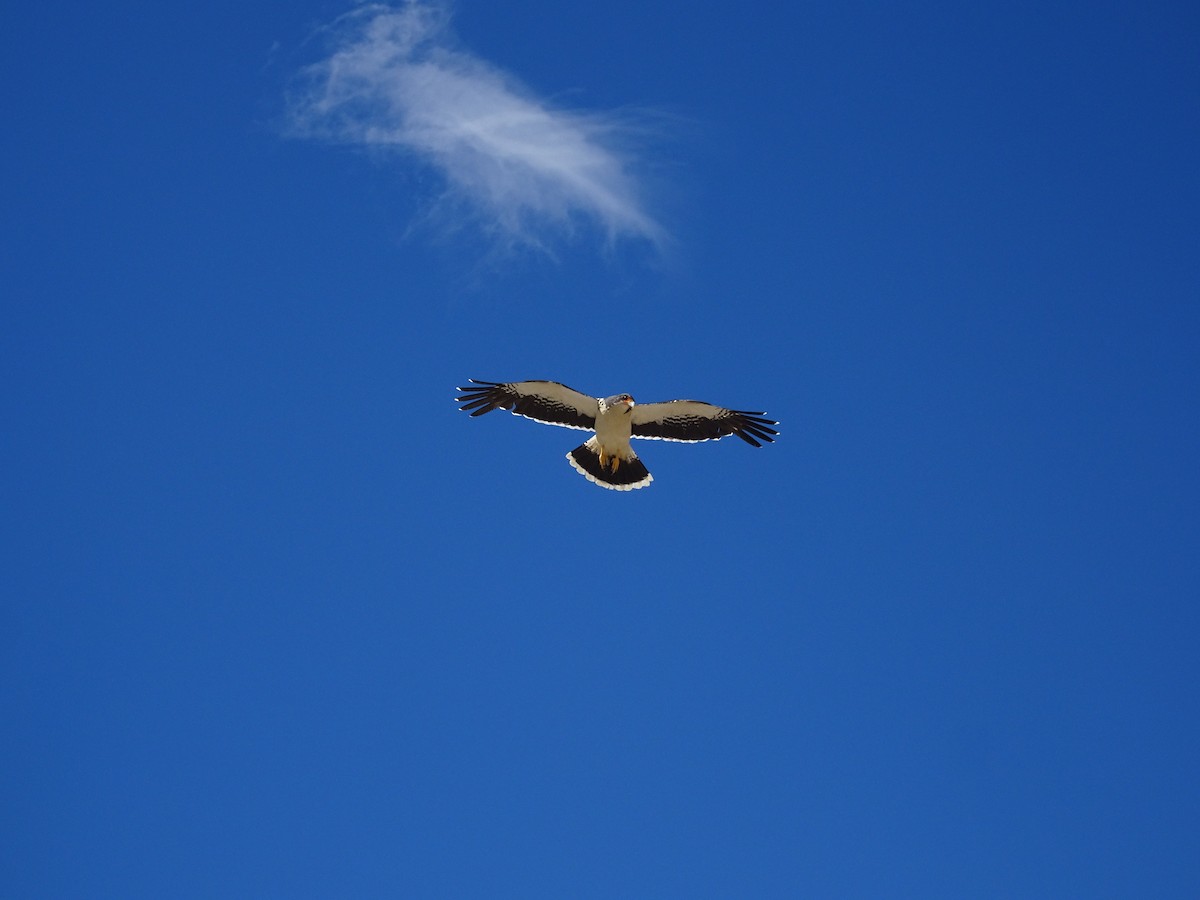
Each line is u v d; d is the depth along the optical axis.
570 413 19.73
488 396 19.48
